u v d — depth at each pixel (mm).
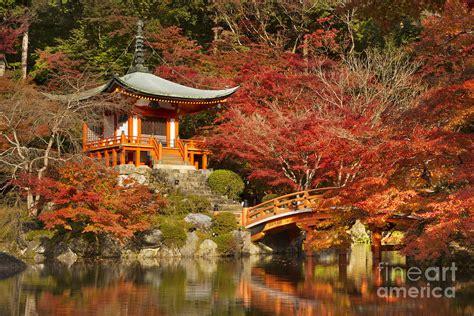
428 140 16766
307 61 35750
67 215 22922
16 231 24969
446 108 16453
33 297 15797
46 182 23859
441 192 17969
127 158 32844
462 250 21797
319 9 41875
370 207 18344
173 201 27797
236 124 30938
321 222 23266
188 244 25875
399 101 29672
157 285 17953
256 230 27016
